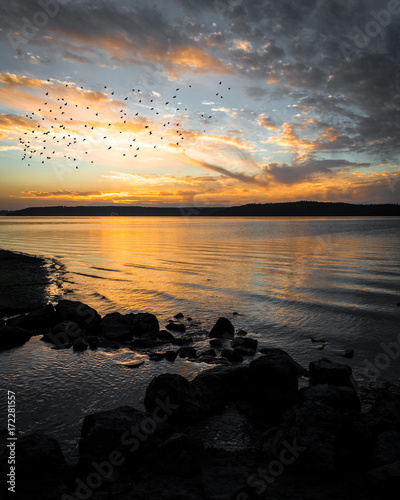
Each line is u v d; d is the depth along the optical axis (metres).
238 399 7.87
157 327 13.74
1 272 28.00
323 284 23.66
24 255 42.09
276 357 8.00
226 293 20.89
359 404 7.15
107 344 11.70
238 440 6.27
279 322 14.84
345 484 4.82
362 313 16.14
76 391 8.16
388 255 41.59
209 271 29.80
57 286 22.69
